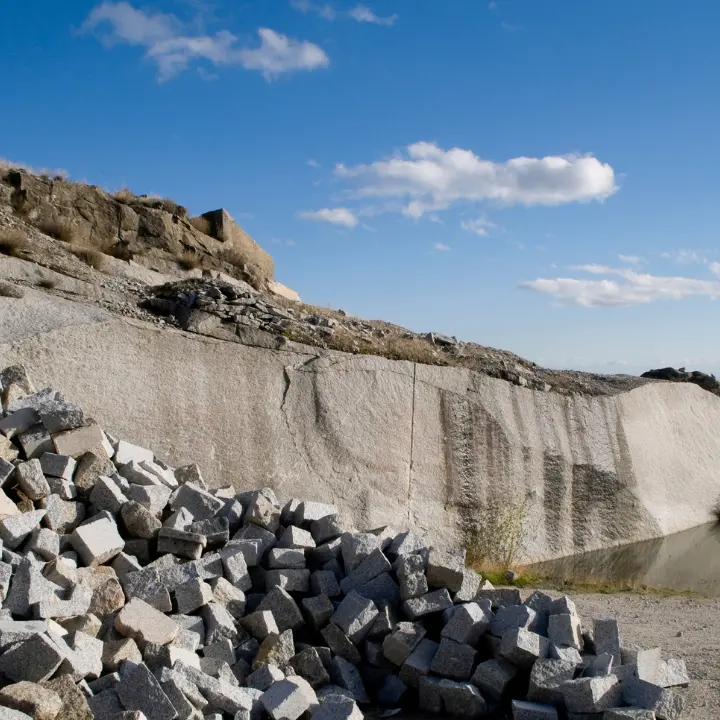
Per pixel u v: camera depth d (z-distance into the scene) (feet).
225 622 20.71
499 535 49.11
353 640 21.59
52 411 24.85
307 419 44.09
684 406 74.84
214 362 41.73
